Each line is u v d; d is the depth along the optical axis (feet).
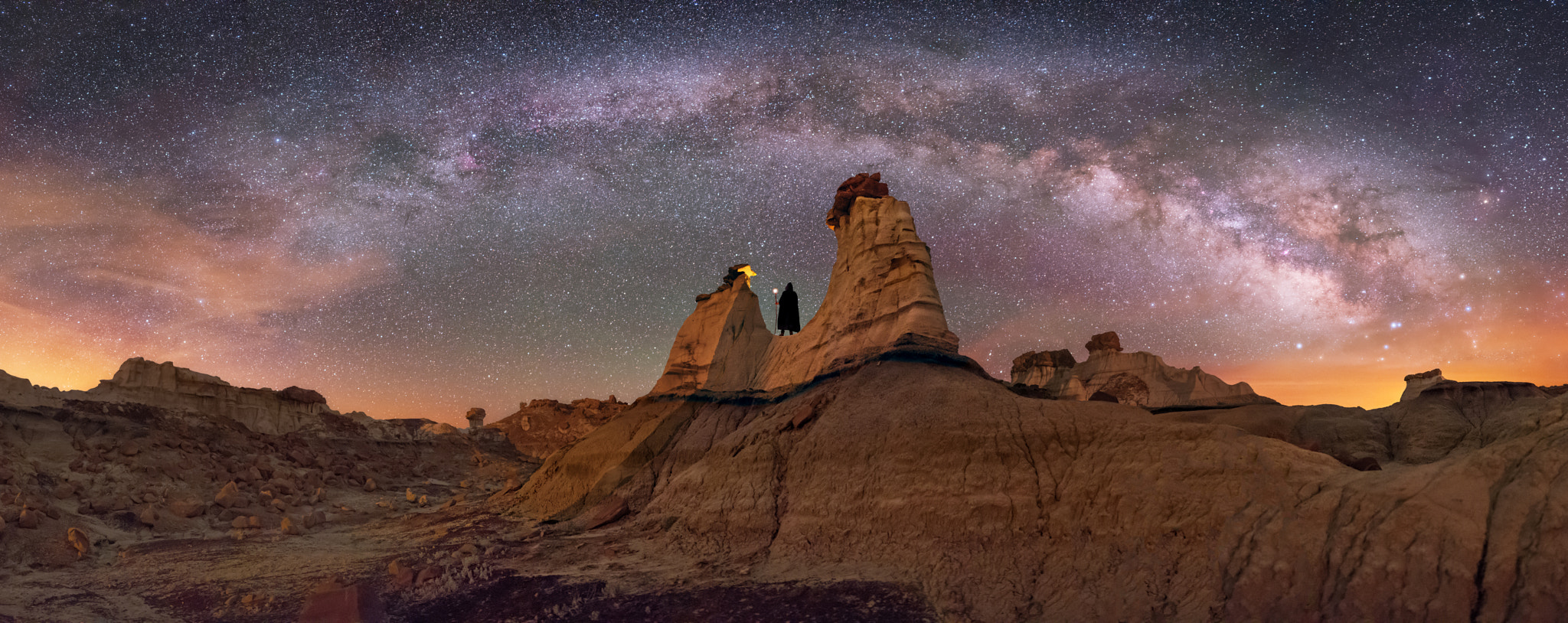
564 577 49.57
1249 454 42.22
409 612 44.37
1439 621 29.96
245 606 44.73
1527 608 28.55
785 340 91.20
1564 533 29.78
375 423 125.29
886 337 72.33
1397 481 36.01
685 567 51.72
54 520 59.62
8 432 73.46
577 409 154.51
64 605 43.70
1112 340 90.74
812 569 48.62
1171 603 36.52
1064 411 53.31
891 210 83.25
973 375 66.23
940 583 43.52
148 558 57.06
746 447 68.23
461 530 71.87
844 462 57.77
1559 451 32.86
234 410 103.14
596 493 77.10
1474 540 31.60
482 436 143.02
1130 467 45.29
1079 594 39.34
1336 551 34.24
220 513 73.92
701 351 99.86
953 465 51.85
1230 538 38.09
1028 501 47.09
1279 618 33.50
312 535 71.10
